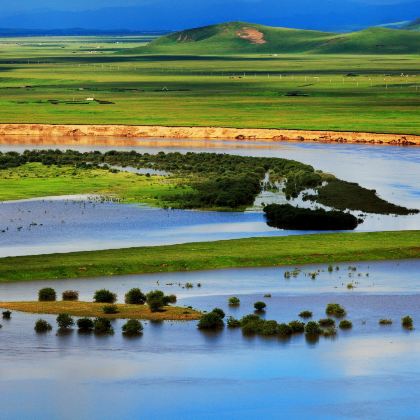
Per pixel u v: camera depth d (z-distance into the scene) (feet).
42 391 459.73
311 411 438.81
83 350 518.37
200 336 547.49
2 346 522.88
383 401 451.12
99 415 431.84
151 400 449.89
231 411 438.40
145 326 565.12
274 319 579.48
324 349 522.88
